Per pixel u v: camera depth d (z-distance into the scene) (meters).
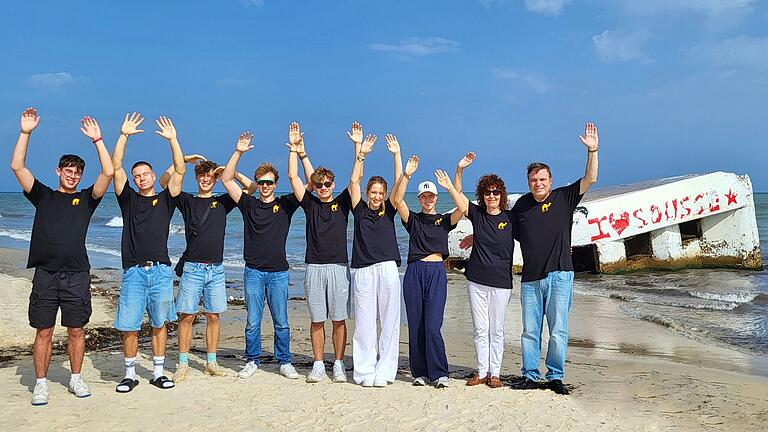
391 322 6.54
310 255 6.62
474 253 6.45
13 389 6.29
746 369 7.76
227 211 6.80
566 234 6.23
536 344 6.44
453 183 6.73
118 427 5.29
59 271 5.80
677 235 18.20
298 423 5.44
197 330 10.02
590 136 6.02
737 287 15.12
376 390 6.32
